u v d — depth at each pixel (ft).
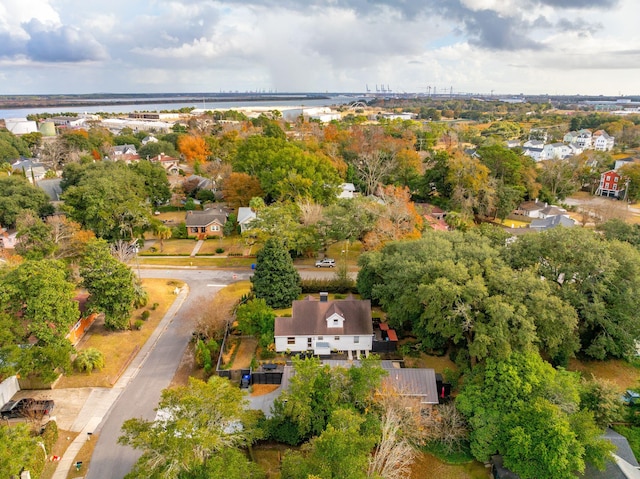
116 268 161.99
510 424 108.58
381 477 85.97
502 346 119.03
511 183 315.58
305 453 103.24
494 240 181.78
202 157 451.53
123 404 130.21
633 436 119.24
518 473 102.73
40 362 127.75
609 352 152.97
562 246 148.15
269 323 154.61
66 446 114.11
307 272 214.07
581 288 147.33
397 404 107.14
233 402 95.66
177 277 215.10
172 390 95.91
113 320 160.56
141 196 276.00
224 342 154.20
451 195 304.50
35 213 246.47
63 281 139.64
